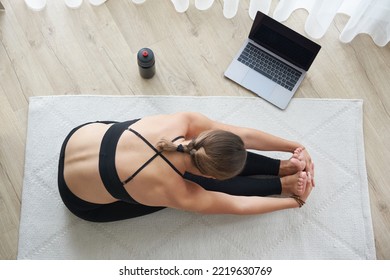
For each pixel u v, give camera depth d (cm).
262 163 143
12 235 148
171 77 165
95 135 121
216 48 169
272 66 164
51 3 173
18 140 157
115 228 149
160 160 111
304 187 138
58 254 146
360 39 172
